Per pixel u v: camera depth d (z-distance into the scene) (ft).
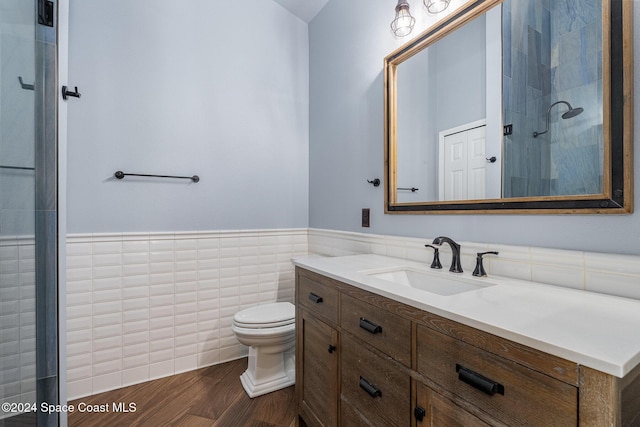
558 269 3.19
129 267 6.08
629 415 1.63
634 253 2.72
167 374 6.38
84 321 5.67
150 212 6.32
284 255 7.90
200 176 6.86
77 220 5.66
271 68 7.83
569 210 3.11
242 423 4.95
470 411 2.23
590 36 2.98
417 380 2.68
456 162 4.35
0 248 2.94
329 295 4.08
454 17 4.35
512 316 2.24
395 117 5.42
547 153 3.31
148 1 6.35
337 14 7.13
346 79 6.78
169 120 6.53
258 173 7.61
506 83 3.73
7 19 3.03
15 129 3.19
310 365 4.57
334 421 3.92
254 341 5.65
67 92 4.08
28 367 3.42
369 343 3.29
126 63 6.12
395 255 5.31
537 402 1.85
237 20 7.37
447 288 3.88
